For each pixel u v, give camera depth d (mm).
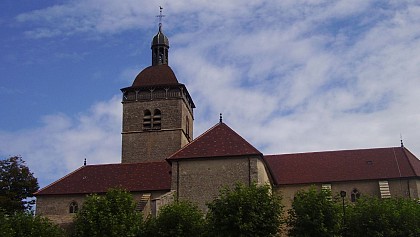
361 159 68500
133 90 74562
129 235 46156
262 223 43281
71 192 62188
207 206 46438
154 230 45625
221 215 43625
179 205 46406
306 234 44250
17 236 46000
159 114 73500
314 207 45312
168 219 45406
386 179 64875
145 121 73500
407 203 51750
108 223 47281
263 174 52906
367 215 48594
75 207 61844
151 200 53688
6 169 74500
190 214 45719
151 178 62625
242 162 50656
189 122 78562
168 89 73938
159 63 78688
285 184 66625
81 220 48656
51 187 63375
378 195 64688
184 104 74938
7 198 69750
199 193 50406
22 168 75062
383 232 47719
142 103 74062
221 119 55406
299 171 68250
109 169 65562
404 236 47781
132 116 73812
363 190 65250
